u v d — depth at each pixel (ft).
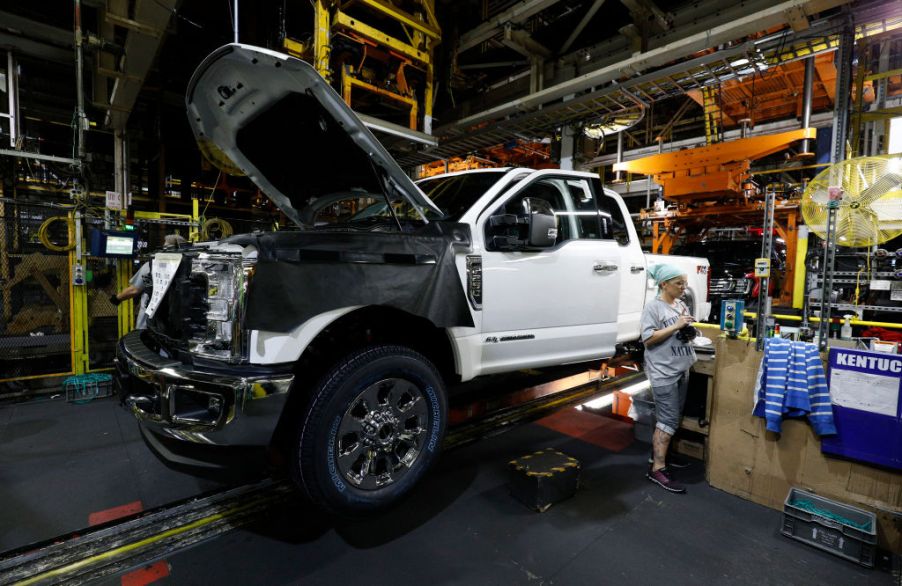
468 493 9.02
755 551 7.38
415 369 7.72
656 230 36.63
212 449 7.38
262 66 7.17
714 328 12.32
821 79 38.45
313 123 8.16
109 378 15.07
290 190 10.66
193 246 7.86
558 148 32.53
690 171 31.19
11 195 27.84
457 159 42.96
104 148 40.98
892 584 6.66
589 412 14.15
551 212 9.01
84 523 7.79
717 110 39.29
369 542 7.34
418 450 7.97
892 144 32.89
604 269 11.46
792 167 28.04
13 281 17.57
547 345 10.30
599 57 27.14
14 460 10.28
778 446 8.70
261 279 6.29
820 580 6.73
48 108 34.76
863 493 7.74
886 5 18.24
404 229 9.66
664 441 9.54
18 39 25.99
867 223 11.19
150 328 8.53
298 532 7.56
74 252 15.64
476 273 8.82
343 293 6.89
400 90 23.59
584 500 8.84
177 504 8.12
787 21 19.17
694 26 21.98
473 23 31.24
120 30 24.89
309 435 6.66
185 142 43.80
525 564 6.86
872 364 7.66
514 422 12.66
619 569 6.81
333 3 20.24
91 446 11.07
